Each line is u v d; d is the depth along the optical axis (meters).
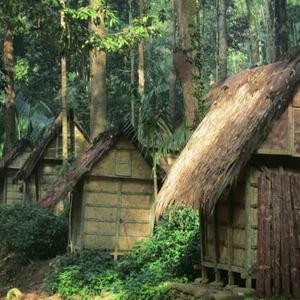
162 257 13.94
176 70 14.65
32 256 17.80
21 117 31.05
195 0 14.62
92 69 21.00
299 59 10.89
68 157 22.30
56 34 14.93
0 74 20.94
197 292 10.91
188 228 14.55
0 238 19.50
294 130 10.64
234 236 11.19
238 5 46.62
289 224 10.56
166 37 41.53
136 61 33.84
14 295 14.72
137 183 16.56
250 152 10.27
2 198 27.05
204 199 10.21
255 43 28.19
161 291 11.73
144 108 15.49
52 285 14.38
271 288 10.46
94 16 15.40
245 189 10.75
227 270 11.35
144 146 16.39
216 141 11.27
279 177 10.67
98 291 13.45
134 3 36.12
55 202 16.20
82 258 15.39
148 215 16.52
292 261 10.48
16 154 26.67
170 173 11.93
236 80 12.62
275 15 24.03
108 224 16.36
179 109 29.09
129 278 13.31
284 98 10.51
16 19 14.89
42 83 34.38
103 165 16.31
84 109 32.41
